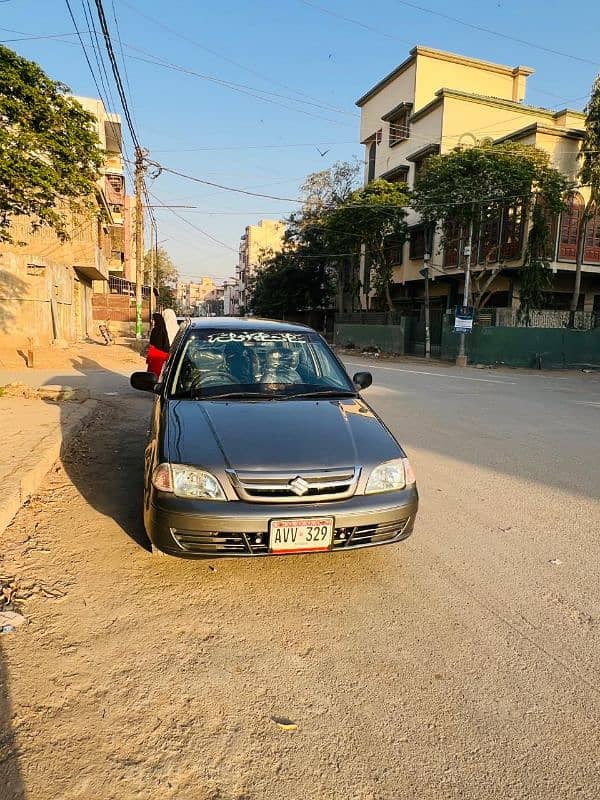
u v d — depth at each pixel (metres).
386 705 2.45
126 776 2.02
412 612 3.21
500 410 10.72
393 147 33.88
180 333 5.07
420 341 28.89
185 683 2.53
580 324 24.77
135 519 4.39
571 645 2.94
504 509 4.98
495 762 2.16
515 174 22.09
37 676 2.54
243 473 3.15
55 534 4.07
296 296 43.66
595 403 12.32
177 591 3.35
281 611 3.17
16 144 8.52
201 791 1.97
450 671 2.69
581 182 23.59
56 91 8.83
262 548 3.12
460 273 28.08
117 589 3.34
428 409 10.54
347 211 29.67
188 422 3.64
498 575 3.70
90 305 31.56
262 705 2.42
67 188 9.12
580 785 2.06
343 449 3.43
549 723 2.37
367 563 3.81
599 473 6.21
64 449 6.20
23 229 20.84
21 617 2.97
